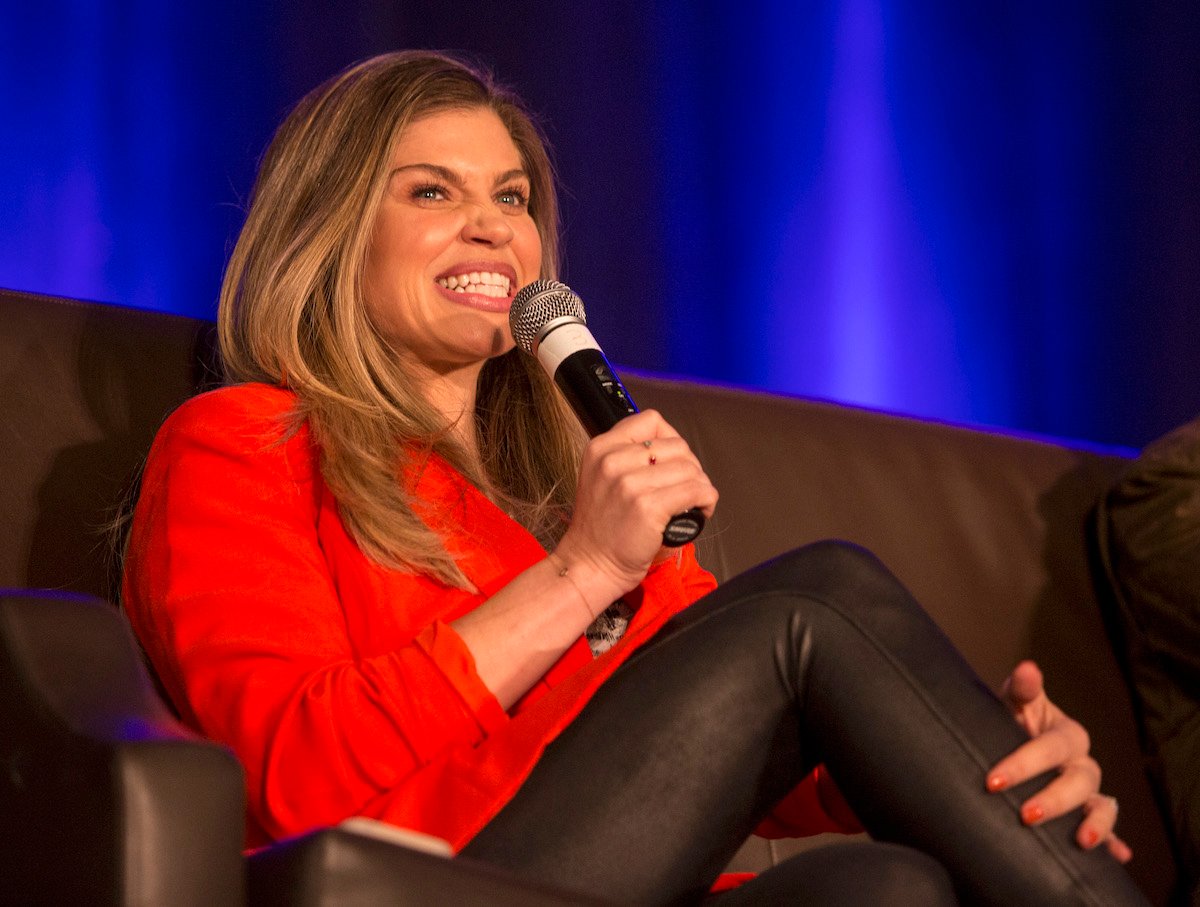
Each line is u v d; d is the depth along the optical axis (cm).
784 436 768
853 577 447
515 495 645
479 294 611
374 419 558
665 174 1326
